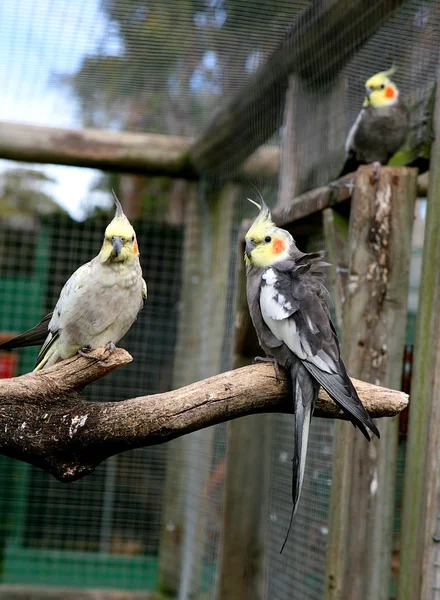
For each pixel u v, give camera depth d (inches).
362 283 52.1
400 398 48.3
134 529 76.5
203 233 74.0
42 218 78.1
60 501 76.8
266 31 61.2
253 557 63.1
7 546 76.4
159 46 62.2
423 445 49.4
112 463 76.7
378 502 51.7
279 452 63.2
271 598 62.5
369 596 51.4
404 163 57.2
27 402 47.6
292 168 63.2
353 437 51.8
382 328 52.0
